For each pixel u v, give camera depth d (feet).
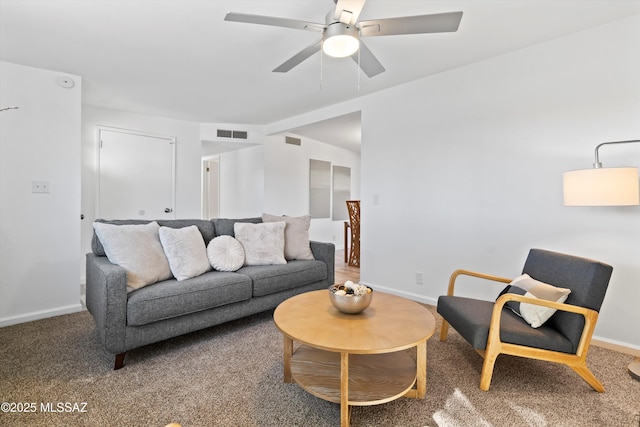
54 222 9.72
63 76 9.90
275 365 6.66
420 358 5.42
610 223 7.44
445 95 10.16
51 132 9.69
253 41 8.08
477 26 7.47
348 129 17.16
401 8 6.68
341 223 24.57
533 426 4.84
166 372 6.36
